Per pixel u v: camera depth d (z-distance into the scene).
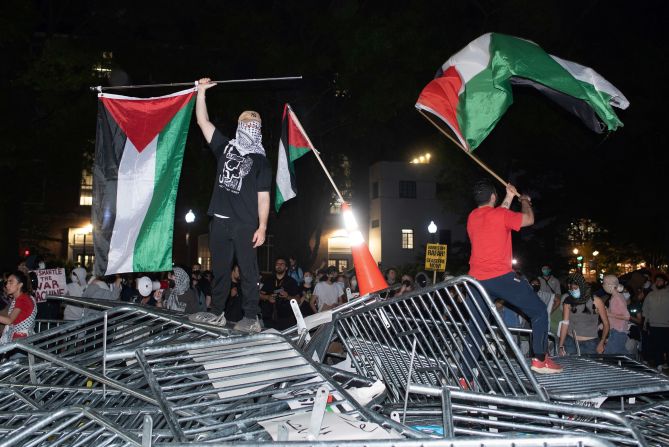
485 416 4.92
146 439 3.16
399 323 5.74
